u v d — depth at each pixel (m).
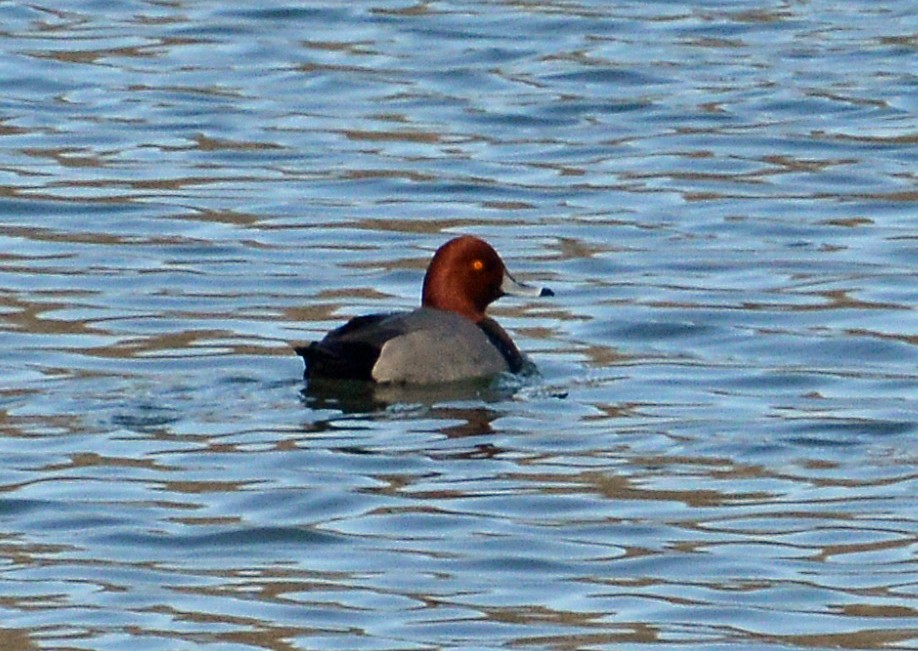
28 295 17.67
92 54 26.50
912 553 11.85
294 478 12.94
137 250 19.22
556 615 10.95
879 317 17.17
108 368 15.38
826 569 11.62
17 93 24.86
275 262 18.91
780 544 12.00
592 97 24.86
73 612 10.92
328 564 11.66
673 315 17.25
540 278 18.50
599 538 12.09
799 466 13.39
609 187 21.52
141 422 13.99
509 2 29.11
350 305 17.56
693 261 18.97
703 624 10.82
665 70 25.91
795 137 23.34
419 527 12.20
